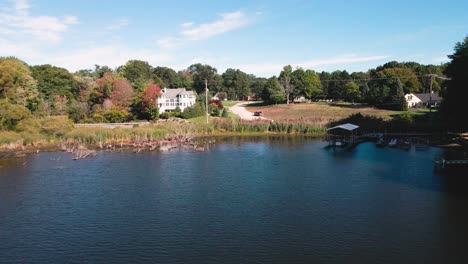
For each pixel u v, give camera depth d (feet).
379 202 154.10
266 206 151.53
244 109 614.34
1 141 290.15
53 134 322.75
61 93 541.75
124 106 461.37
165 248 115.03
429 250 110.42
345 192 169.48
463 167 217.56
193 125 394.32
